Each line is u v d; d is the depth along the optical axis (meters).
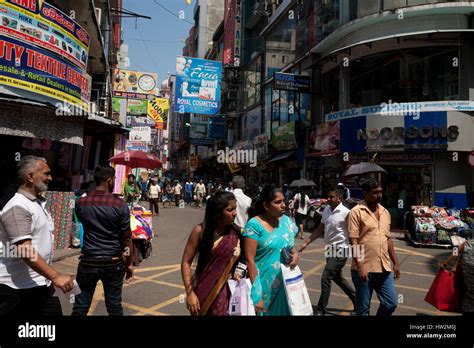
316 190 16.30
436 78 13.28
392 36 12.86
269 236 3.19
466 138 12.21
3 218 2.71
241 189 5.48
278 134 19.77
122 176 13.38
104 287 3.57
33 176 2.87
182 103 19.44
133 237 7.13
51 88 8.28
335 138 14.92
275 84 16.73
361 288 3.69
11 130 7.54
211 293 2.92
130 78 20.88
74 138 9.08
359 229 3.73
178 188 22.86
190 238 3.01
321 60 16.09
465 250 3.54
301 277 3.26
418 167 13.27
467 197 12.38
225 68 29.36
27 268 2.86
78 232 7.98
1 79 7.20
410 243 10.43
